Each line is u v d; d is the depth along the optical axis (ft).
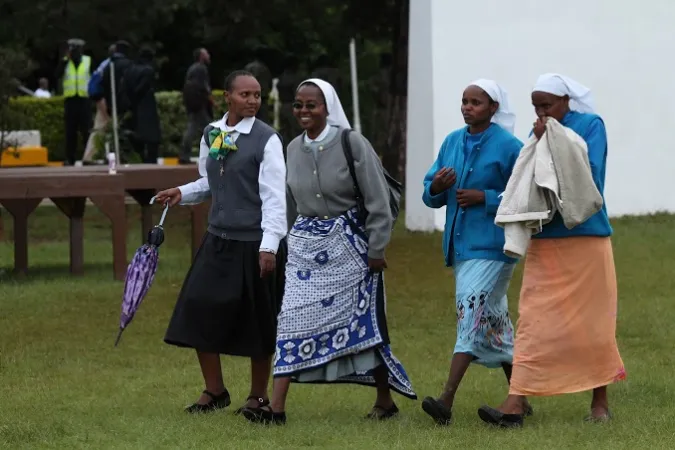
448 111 100.63
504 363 47.57
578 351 44.80
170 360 60.39
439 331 67.41
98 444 43.19
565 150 43.75
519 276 82.53
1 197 79.77
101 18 181.57
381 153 152.66
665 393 51.13
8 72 116.16
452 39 100.07
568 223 43.55
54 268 92.99
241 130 46.55
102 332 67.31
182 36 194.08
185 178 87.56
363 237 45.60
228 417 47.14
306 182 45.70
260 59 169.37
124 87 131.85
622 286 78.33
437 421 45.47
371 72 197.67
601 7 104.73
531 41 102.58
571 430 44.14
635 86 106.22
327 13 140.67
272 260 45.57
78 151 167.43
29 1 173.47
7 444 43.34
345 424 45.98
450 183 46.62
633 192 106.93
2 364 59.36
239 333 47.11
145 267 46.52
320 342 45.19
